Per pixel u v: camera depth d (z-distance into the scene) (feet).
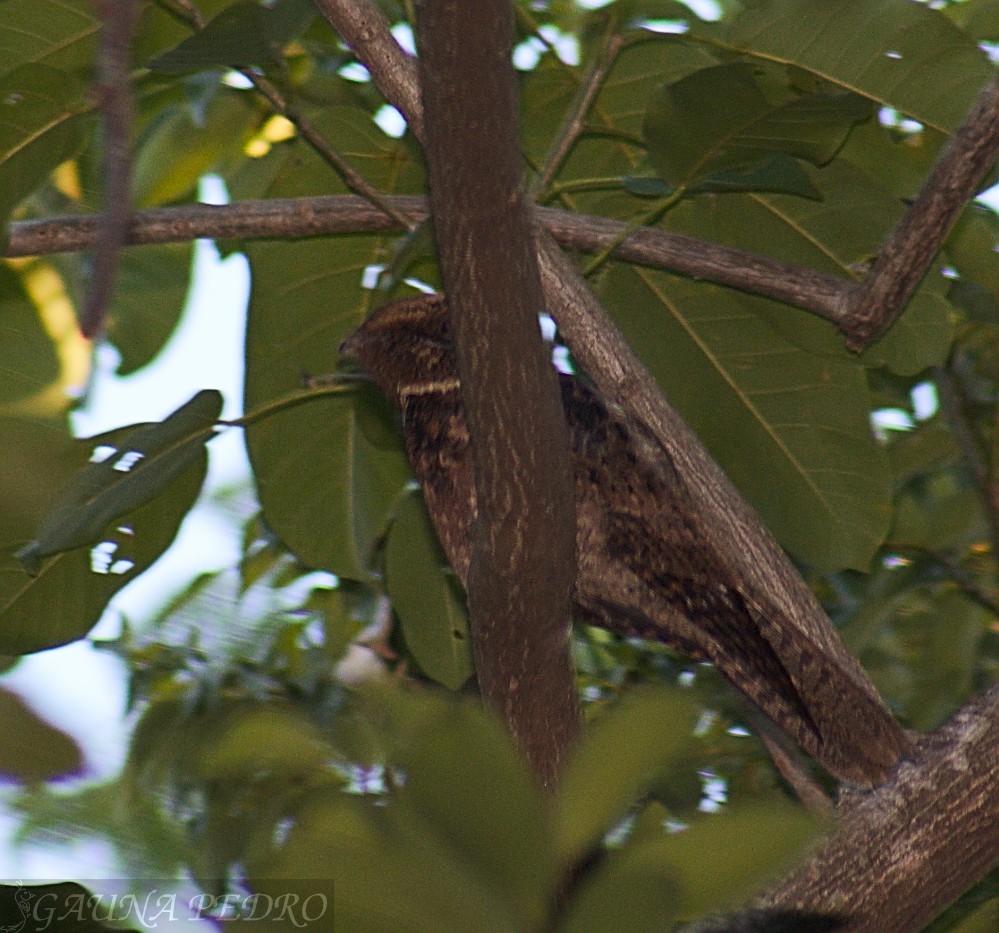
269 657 28.71
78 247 25.41
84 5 26.17
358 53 22.22
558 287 21.86
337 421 29.63
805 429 28.32
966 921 22.38
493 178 14.80
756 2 27.14
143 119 31.60
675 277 27.86
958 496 33.27
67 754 7.00
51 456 11.91
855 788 18.62
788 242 28.30
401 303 25.30
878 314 23.48
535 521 16.49
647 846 6.50
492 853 6.09
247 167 33.14
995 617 33.58
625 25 25.13
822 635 20.42
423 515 29.68
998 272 28.12
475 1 13.66
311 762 8.90
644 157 29.01
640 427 21.89
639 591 21.67
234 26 20.44
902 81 25.05
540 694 17.51
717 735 30.89
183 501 26.35
